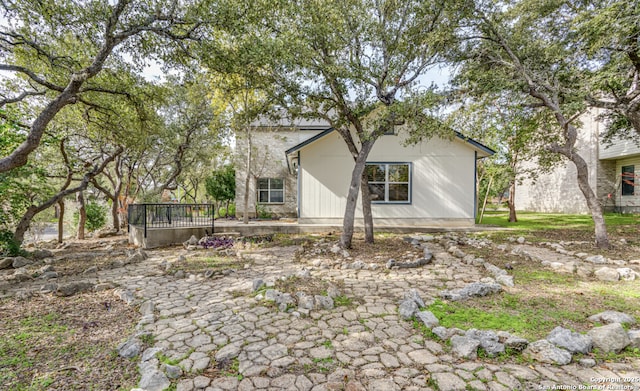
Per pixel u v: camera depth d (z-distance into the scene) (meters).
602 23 5.66
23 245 9.00
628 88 7.26
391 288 4.24
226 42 6.82
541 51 7.18
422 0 6.18
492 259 5.77
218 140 14.32
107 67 7.46
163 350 2.55
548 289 4.04
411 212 10.55
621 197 13.59
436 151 10.49
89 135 9.83
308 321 3.16
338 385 2.08
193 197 22.31
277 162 15.31
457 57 7.49
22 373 2.26
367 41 6.54
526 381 2.10
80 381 2.17
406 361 2.38
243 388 2.06
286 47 5.69
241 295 4.03
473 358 2.39
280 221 13.39
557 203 16.44
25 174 6.93
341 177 10.62
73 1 5.66
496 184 14.10
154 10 5.92
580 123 8.74
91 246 8.57
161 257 6.79
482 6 6.82
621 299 3.63
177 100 12.16
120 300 3.93
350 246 7.17
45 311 3.52
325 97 6.69
